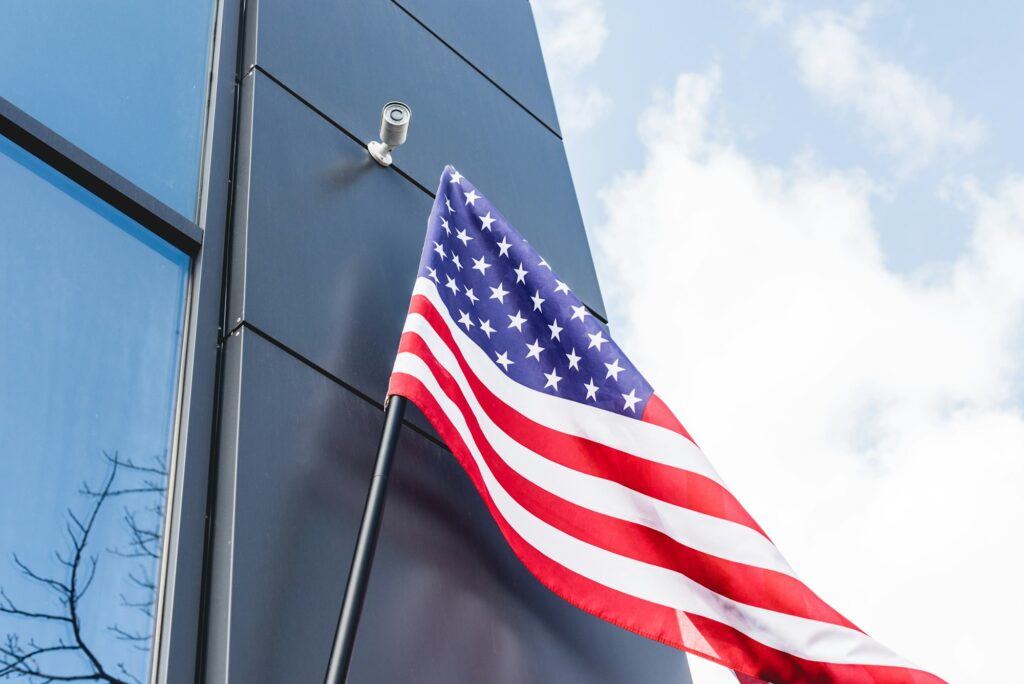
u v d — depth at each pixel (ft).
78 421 12.88
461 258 18.22
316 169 18.93
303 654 12.62
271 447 14.19
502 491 15.23
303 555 13.48
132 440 13.41
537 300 18.20
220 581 12.62
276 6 21.50
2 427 12.00
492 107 26.55
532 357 17.46
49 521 11.87
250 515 13.25
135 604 12.14
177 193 16.89
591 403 16.96
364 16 24.29
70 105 15.97
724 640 14.65
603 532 15.49
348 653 11.77
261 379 14.75
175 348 14.88
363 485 15.07
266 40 20.44
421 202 21.02
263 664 12.15
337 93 21.20
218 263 16.12
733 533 15.51
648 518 15.71
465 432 15.06
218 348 15.16
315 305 16.62
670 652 18.33
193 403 14.14
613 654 17.03
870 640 14.61
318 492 14.33
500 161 24.94
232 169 17.90
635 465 16.24
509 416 16.44
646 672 17.34
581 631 16.83
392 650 13.60
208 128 18.39
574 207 26.58
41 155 14.58
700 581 15.14
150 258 15.39
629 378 17.19
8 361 12.51
